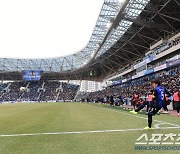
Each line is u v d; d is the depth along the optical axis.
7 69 85.75
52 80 96.38
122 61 67.75
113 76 67.56
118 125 9.39
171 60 32.41
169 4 33.44
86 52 71.69
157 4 33.94
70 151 5.01
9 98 84.44
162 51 37.25
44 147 5.51
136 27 43.25
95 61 72.19
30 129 8.82
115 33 47.16
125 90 48.97
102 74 85.31
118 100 34.50
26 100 83.75
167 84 28.56
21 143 6.09
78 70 84.12
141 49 54.97
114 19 37.59
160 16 36.12
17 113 19.39
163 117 12.90
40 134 7.50
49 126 9.61
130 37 48.53
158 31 43.69
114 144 5.61
